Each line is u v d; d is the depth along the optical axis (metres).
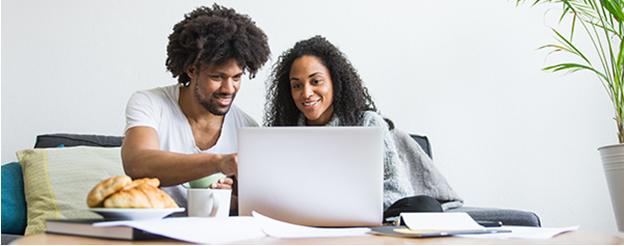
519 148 2.40
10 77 2.12
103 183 0.69
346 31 2.40
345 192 0.85
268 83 2.27
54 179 1.61
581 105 2.46
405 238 0.65
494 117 2.41
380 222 0.86
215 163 1.04
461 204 1.75
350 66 1.70
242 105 2.25
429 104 2.39
